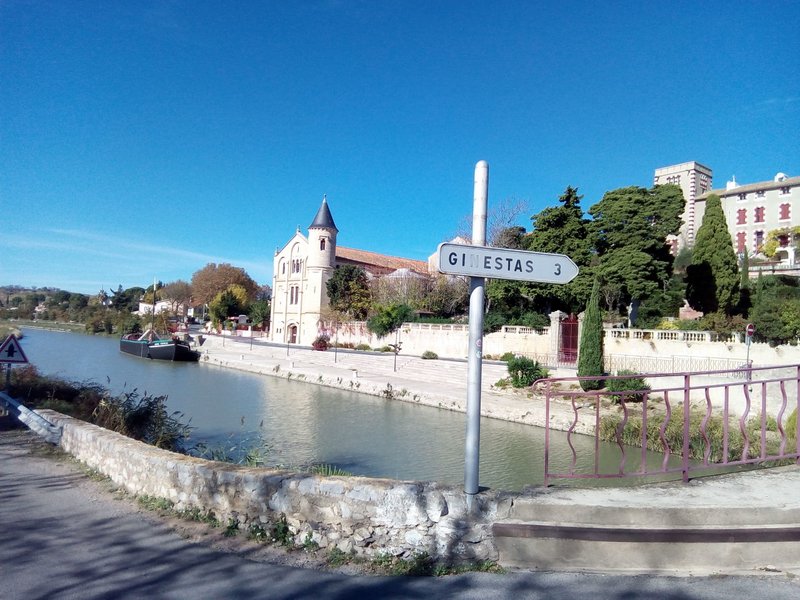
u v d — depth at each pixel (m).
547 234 39.91
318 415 25.12
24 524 5.63
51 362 45.53
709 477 5.23
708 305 34.69
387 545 4.54
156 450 6.81
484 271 4.50
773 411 16.53
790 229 54.25
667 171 78.38
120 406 12.82
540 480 14.92
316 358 48.50
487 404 24.92
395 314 52.72
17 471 8.00
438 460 17.38
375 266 75.06
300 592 4.01
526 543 4.31
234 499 5.35
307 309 68.56
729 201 61.78
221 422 23.06
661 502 4.45
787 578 3.95
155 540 5.14
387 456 17.84
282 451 18.16
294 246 72.31
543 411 22.44
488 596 3.83
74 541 5.14
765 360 24.64
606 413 21.12
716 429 15.39
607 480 10.40
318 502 4.86
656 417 18.34
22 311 114.44
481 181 4.66
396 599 3.85
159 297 115.94
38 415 10.86
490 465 16.66
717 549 4.15
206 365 52.06
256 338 77.44
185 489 5.83
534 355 37.78
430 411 26.44
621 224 37.78
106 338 81.75
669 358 26.89
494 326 41.53
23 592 4.09
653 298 37.16
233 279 98.81
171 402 28.22
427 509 4.48
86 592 4.08
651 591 3.80
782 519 4.30
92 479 7.50
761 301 29.59
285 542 4.92
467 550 4.37
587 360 26.66
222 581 4.23
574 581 4.00
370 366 42.16
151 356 54.41
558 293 39.06
